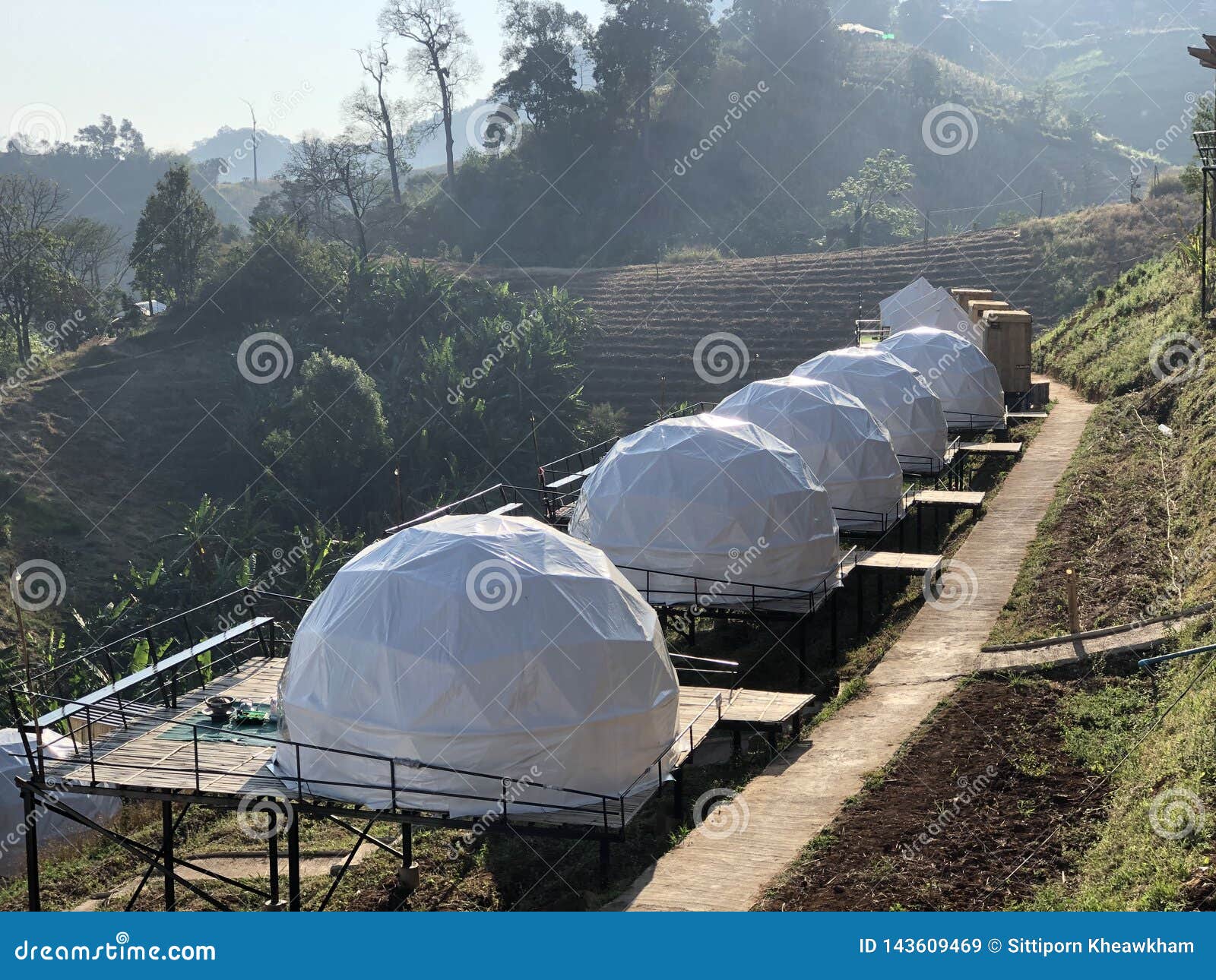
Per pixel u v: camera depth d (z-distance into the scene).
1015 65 190.50
